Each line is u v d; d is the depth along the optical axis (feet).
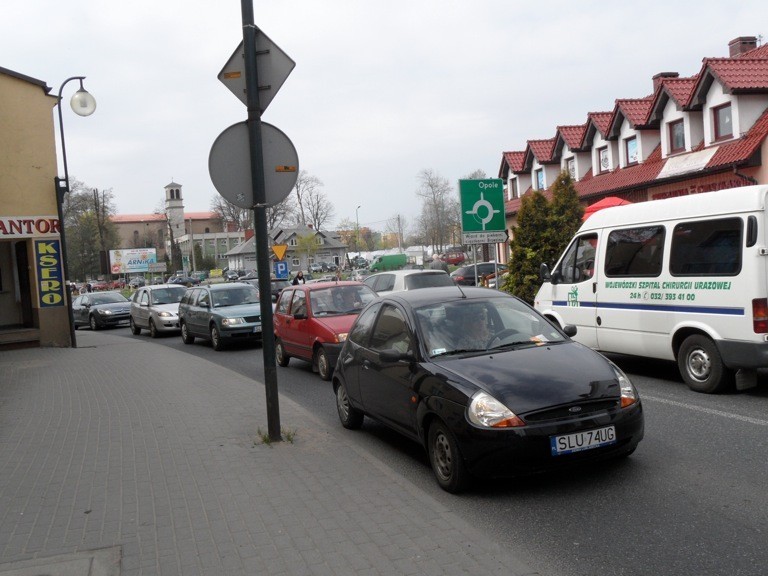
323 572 13.28
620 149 95.71
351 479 19.07
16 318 66.90
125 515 16.85
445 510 16.37
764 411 24.77
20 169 60.59
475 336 21.04
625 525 15.38
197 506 17.33
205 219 555.28
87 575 13.52
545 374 18.40
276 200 23.39
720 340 27.50
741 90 68.54
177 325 76.48
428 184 258.57
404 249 306.76
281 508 16.96
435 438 19.03
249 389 34.65
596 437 17.49
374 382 22.93
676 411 25.58
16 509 17.52
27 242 62.34
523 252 64.80
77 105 61.26
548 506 16.89
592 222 35.19
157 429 25.99
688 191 76.69
